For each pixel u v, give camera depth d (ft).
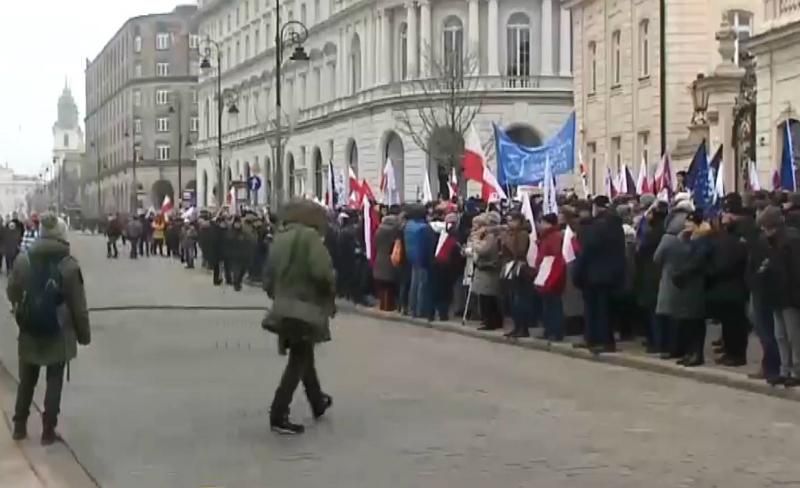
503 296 68.18
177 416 41.06
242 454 34.42
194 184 457.27
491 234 68.64
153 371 53.21
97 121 581.12
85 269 155.74
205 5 362.53
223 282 122.52
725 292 50.42
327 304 37.37
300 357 37.58
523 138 207.31
